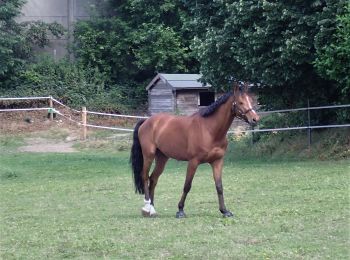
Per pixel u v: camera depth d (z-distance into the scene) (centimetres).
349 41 1866
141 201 1505
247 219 1145
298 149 2377
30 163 2469
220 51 2191
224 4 2184
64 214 1345
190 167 1188
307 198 1368
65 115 3709
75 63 4244
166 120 1243
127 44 4272
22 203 1533
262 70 2125
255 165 2155
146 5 4291
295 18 1988
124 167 2323
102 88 4106
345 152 2159
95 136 3369
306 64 2120
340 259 859
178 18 4316
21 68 4062
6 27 4028
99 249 970
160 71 4284
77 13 4566
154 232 1072
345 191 1434
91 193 1673
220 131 1162
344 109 2223
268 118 2672
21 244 1033
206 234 1041
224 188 1612
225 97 1159
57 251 973
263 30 2020
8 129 3484
